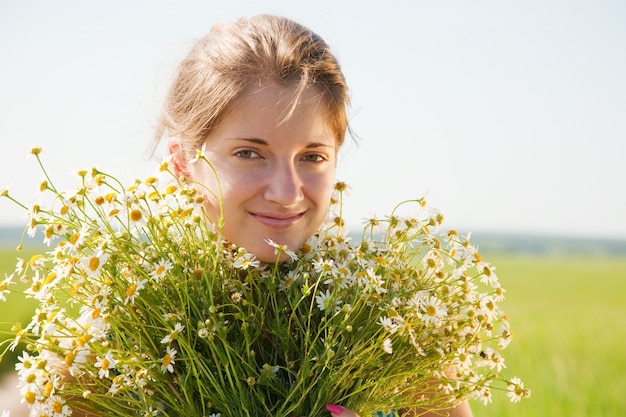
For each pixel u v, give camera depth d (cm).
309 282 160
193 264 152
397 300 154
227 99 153
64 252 146
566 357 851
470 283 166
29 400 146
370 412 157
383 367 156
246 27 166
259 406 149
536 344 947
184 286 145
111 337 157
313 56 164
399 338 155
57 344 153
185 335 150
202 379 148
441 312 153
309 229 162
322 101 159
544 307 1667
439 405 166
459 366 166
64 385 150
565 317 1429
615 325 1294
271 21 169
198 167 163
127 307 147
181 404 148
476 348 167
